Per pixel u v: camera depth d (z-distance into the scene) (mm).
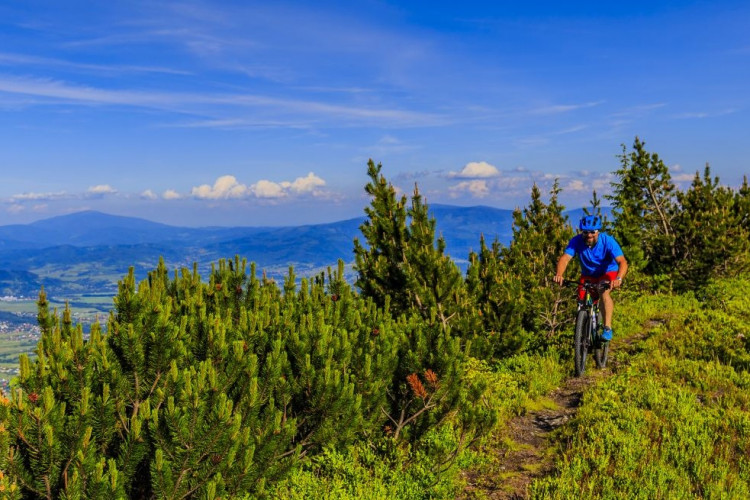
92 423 4527
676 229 19531
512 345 11570
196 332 5902
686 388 8953
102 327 5320
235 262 8047
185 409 4633
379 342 7242
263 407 6000
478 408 6738
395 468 6652
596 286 9820
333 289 8852
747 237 19938
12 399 4234
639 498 5652
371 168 11516
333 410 5973
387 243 11266
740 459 6355
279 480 5578
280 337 6289
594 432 7348
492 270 12039
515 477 6551
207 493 4570
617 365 10875
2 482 3969
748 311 14922
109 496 4152
